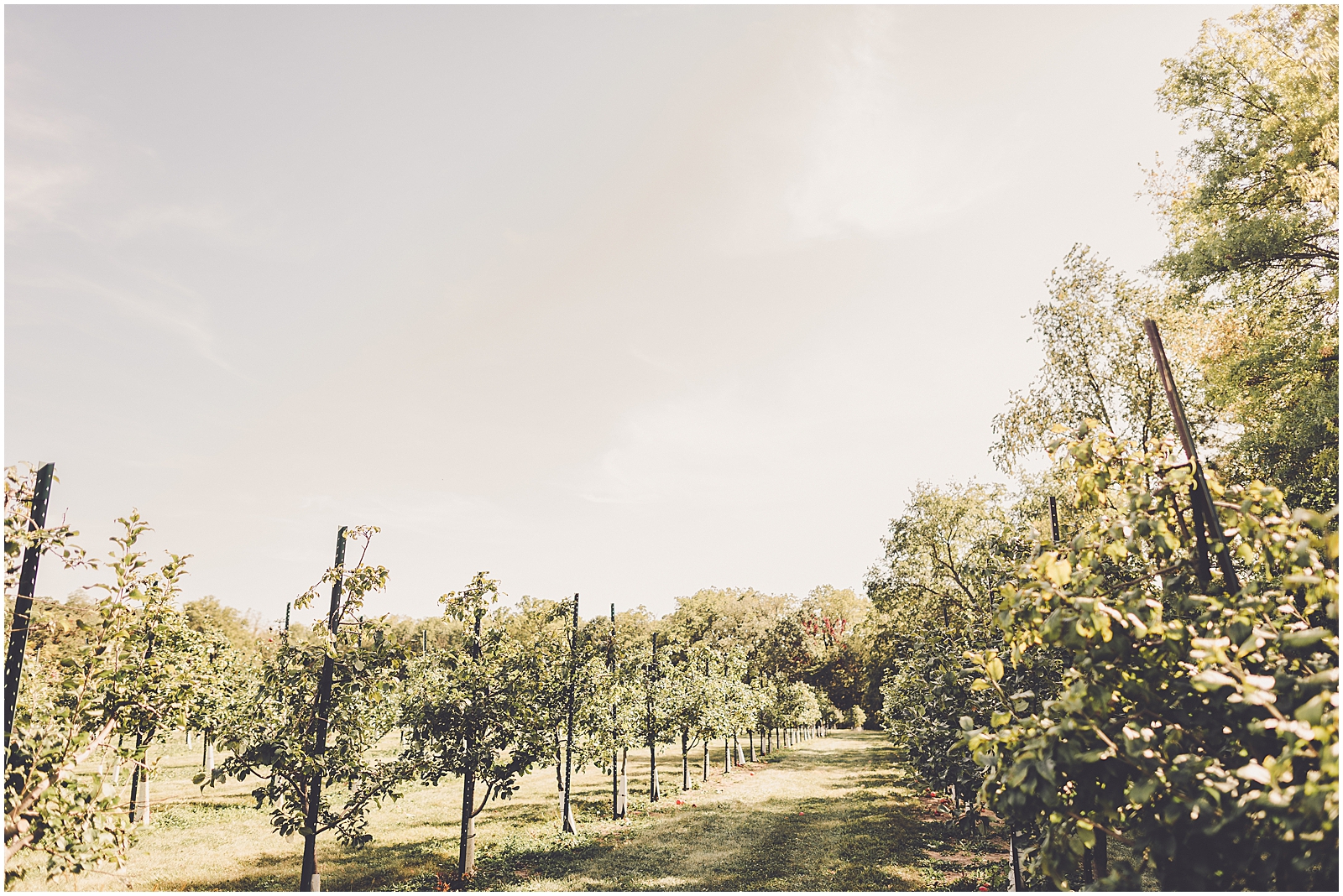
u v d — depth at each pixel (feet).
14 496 15.52
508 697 32.81
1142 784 8.16
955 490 58.59
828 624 177.78
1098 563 11.31
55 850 15.39
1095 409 48.62
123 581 18.24
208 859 34.45
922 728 24.59
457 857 35.83
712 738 71.41
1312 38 37.73
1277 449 37.45
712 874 33.35
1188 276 43.42
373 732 26.91
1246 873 8.48
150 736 22.08
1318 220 39.83
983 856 36.14
